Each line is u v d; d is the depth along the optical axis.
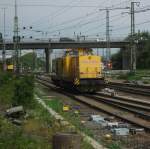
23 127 17.81
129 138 17.80
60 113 25.11
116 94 43.59
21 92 26.20
